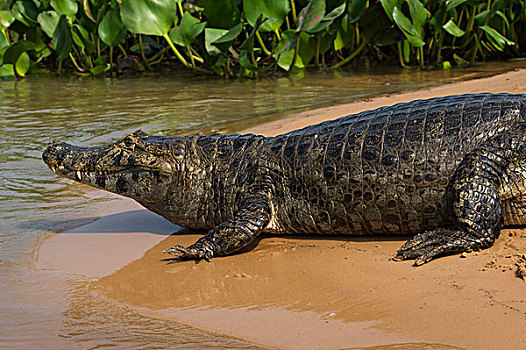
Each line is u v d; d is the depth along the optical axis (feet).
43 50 90.58
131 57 94.73
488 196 25.35
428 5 80.33
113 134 50.49
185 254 26.71
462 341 17.92
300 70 83.76
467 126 26.68
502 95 28.40
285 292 22.58
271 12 75.25
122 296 23.16
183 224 31.17
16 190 38.22
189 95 68.33
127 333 19.95
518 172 25.67
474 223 25.04
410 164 26.58
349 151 27.68
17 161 44.11
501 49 79.00
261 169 29.50
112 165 30.14
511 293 20.43
